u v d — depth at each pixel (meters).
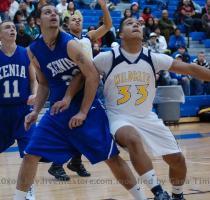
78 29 5.94
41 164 7.61
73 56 4.07
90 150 4.14
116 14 15.65
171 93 11.88
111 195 5.38
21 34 11.48
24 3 12.73
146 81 4.27
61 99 4.25
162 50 13.24
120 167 4.18
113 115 4.27
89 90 4.07
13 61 5.17
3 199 5.32
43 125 4.25
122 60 4.21
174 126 12.13
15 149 9.34
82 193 5.50
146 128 4.25
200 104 12.97
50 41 4.13
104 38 12.99
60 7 13.49
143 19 14.16
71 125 4.08
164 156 4.37
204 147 9.09
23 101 5.19
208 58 15.39
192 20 15.90
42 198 5.29
